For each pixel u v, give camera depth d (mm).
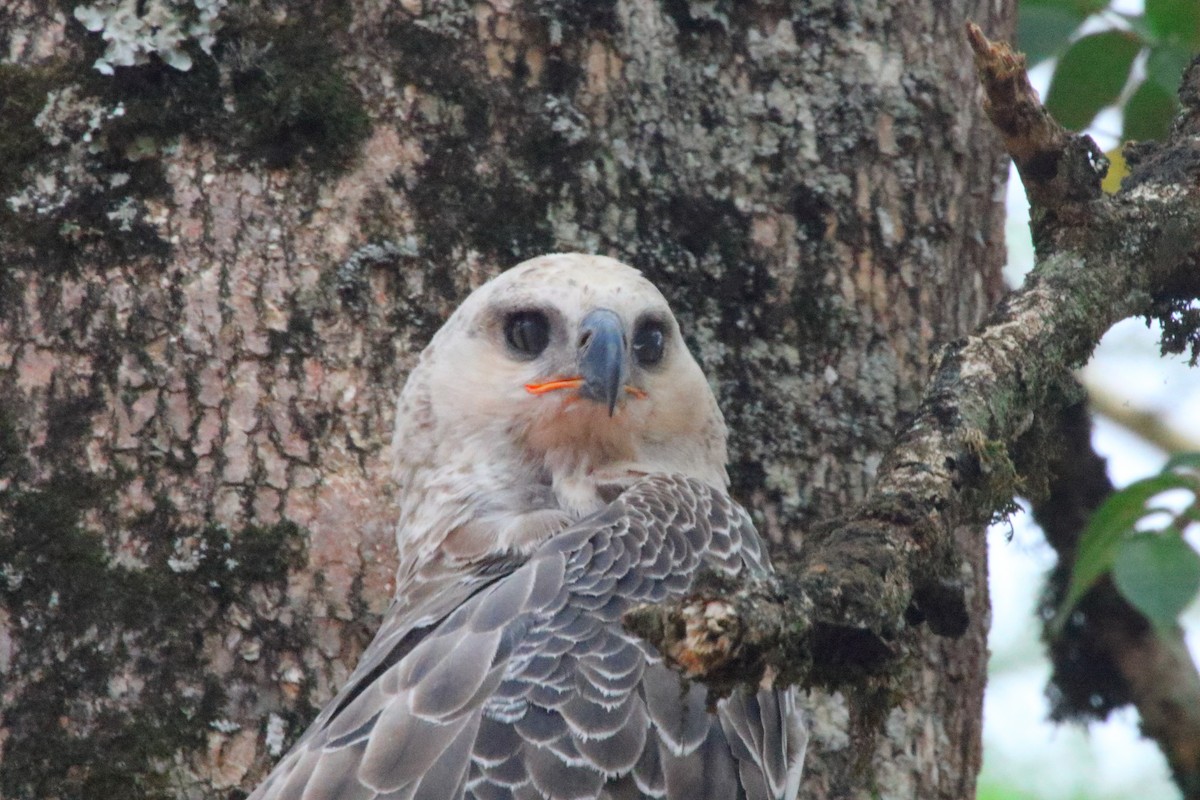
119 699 7844
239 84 8516
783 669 5707
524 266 8664
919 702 9023
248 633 8047
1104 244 7676
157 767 7773
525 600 7230
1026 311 7438
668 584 7449
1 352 8148
